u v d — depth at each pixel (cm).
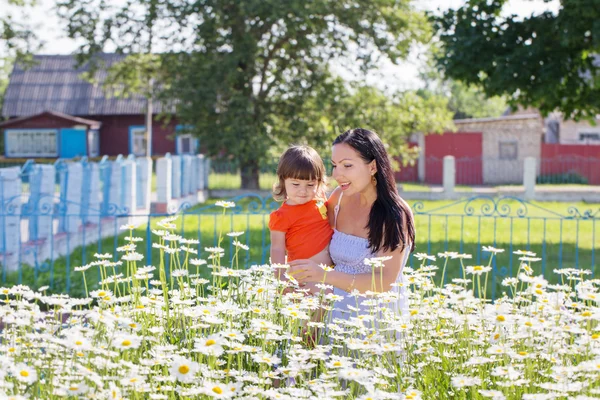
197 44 2344
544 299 305
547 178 3083
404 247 359
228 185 2506
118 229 1432
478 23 1412
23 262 984
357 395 276
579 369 249
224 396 230
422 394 277
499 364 287
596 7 1222
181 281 334
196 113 2322
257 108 2383
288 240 383
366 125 2391
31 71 4141
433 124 2528
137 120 3916
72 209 1198
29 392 253
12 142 3728
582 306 312
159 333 297
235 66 2255
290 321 302
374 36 2309
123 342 244
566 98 1504
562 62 1358
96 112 3884
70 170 1199
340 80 2420
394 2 2342
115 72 2767
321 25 2308
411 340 309
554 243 1295
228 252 1099
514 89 1377
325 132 2348
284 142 2386
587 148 3103
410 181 3162
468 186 2964
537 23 1373
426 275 362
